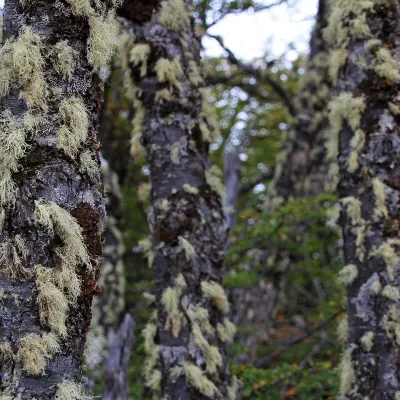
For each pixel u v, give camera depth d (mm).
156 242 2699
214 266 2666
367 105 2475
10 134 1398
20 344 1336
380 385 2244
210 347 2523
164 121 2770
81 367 1503
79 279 1453
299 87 6125
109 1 1692
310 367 4184
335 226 2723
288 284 7715
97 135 1605
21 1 1496
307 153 5859
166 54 2797
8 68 1460
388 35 2510
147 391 4090
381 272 2324
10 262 1368
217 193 2799
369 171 2424
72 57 1515
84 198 1496
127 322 3736
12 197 1388
